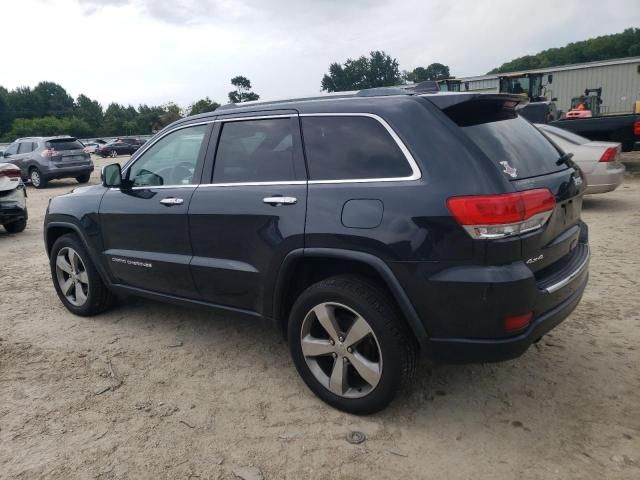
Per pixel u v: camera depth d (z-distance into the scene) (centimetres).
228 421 307
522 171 279
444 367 358
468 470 259
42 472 267
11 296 545
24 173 1703
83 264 458
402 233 268
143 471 266
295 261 309
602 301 458
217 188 351
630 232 690
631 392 319
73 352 404
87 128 9969
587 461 262
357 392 305
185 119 393
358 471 262
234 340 419
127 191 414
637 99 2784
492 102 300
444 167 265
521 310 258
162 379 358
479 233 253
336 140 305
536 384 333
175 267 377
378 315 281
